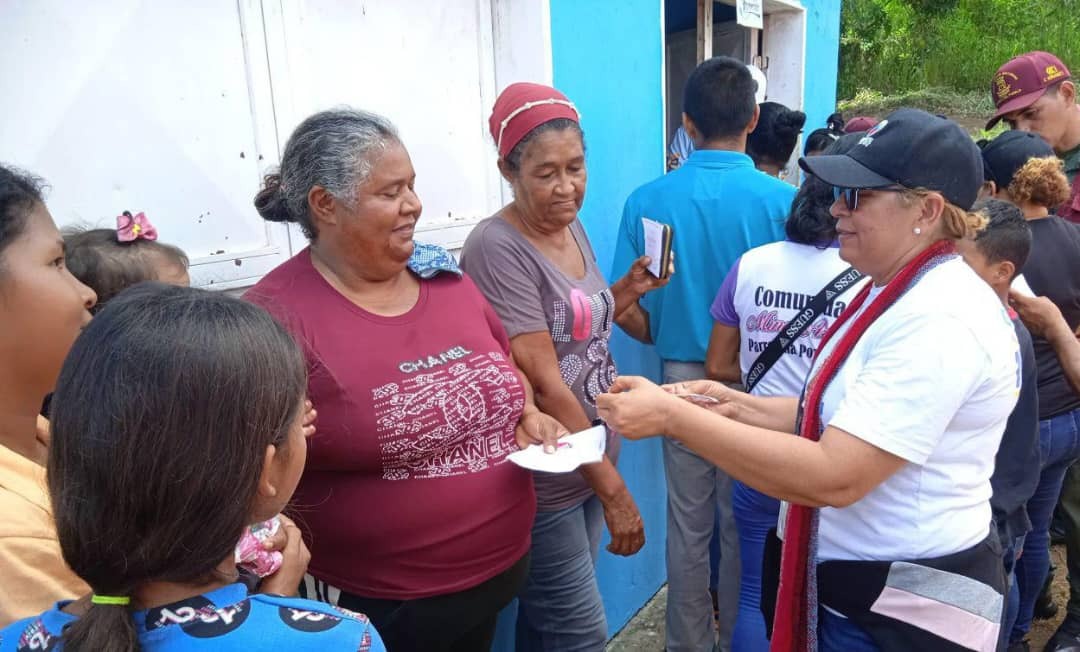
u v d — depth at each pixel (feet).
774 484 4.42
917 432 4.20
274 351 2.53
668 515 9.00
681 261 8.51
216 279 6.06
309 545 5.12
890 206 4.57
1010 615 7.68
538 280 6.41
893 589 4.63
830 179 4.58
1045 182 8.45
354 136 4.72
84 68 5.20
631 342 9.84
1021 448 6.57
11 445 3.55
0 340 3.38
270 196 5.07
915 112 4.65
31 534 3.12
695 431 4.53
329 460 4.83
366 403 4.79
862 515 4.71
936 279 4.43
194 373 2.30
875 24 47.19
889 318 4.45
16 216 3.34
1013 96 12.28
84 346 2.37
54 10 5.02
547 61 8.01
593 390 6.88
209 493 2.34
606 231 9.35
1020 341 6.50
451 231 7.96
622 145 9.43
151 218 5.67
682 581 8.86
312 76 6.57
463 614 5.32
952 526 4.61
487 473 5.32
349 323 4.93
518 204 6.55
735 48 15.42
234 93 6.06
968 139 4.57
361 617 2.76
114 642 2.30
